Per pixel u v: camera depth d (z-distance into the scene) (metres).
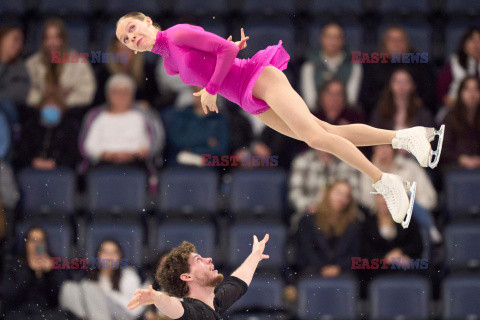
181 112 25.83
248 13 29.78
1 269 22.83
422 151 14.23
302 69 27.28
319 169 24.58
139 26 14.30
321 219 23.44
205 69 14.20
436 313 23.64
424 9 30.28
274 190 24.92
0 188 24.12
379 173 14.00
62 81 26.81
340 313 22.75
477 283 23.28
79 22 29.23
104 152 25.50
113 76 26.78
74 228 24.55
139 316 22.08
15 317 22.16
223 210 25.50
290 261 23.98
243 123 26.09
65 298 22.41
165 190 24.86
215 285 14.75
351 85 27.05
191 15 29.02
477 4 30.45
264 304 22.73
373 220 23.45
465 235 24.11
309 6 30.19
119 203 24.83
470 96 25.91
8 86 26.69
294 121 13.80
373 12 30.06
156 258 21.75
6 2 29.83
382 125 25.81
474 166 25.81
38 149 25.92
